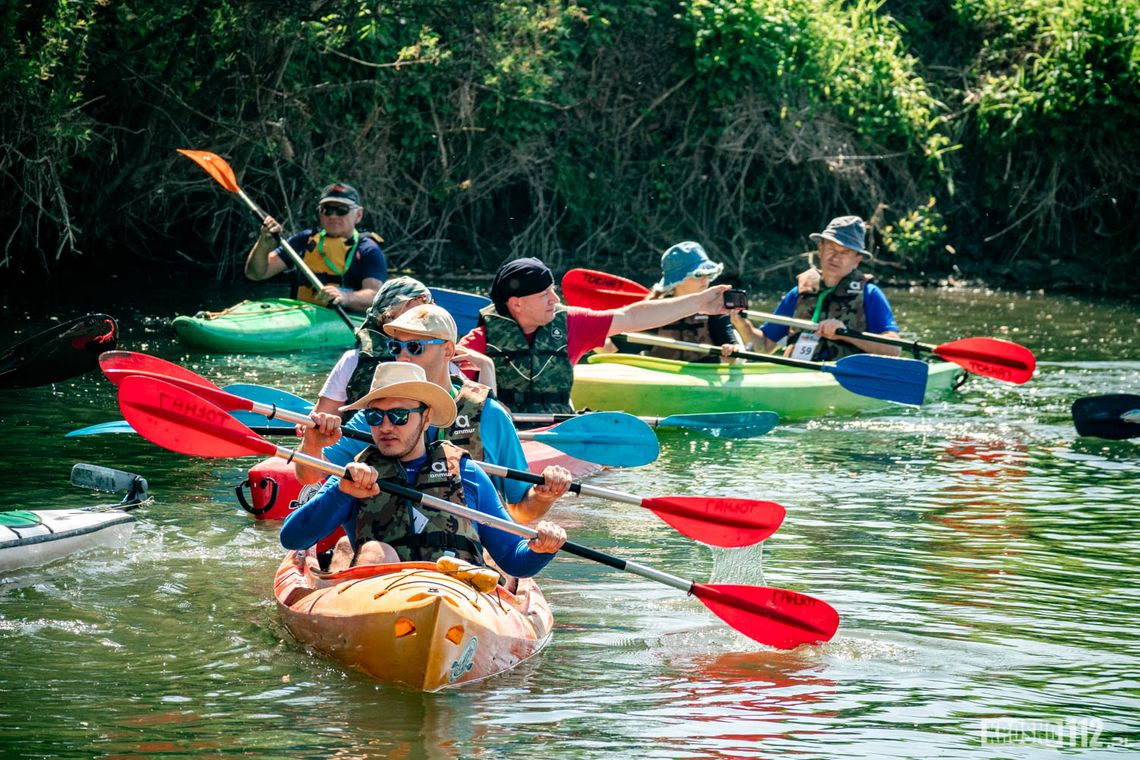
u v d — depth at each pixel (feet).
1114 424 52.26
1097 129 117.19
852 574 34.71
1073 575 34.71
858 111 117.50
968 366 57.72
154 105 88.53
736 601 28.96
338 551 29.73
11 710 24.52
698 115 115.75
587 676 26.91
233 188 69.31
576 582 34.17
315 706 24.84
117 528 36.04
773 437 54.54
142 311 81.51
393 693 25.61
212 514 39.32
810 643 29.12
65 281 93.15
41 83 77.51
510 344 43.96
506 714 24.63
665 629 30.32
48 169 82.43
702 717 24.73
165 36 87.20
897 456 50.60
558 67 109.81
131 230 103.19
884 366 54.85
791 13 114.11
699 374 57.26
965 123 121.49
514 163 110.63
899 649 29.01
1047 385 67.21
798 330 60.85
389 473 28.48
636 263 114.01
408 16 98.58
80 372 44.70
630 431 38.22
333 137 103.19
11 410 53.26
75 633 28.89
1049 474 47.39
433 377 31.35
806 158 114.21
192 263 104.53
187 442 30.94
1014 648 29.07
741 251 114.93
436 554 28.55
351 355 34.88
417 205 110.11
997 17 126.31
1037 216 119.55
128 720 24.09
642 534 39.04
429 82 103.30
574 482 30.55
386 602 26.17
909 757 23.04
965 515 41.14
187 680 26.20
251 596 31.71
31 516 35.35
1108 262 117.39
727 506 31.40
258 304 72.90
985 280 115.03
